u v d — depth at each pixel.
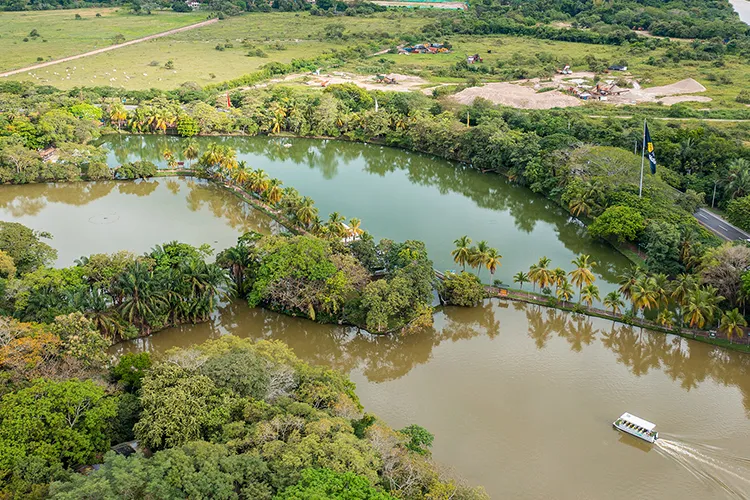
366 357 132.50
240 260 144.00
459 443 103.56
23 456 79.62
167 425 86.88
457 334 139.00
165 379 94.25
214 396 92.12
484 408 112.81
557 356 130.12
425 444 96.12
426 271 142.00
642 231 168.50
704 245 153.25
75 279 130.75
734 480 96.06
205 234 185.75
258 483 76.81
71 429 85.31
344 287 136.25
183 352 102.31
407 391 118.25
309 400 97.12
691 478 96.75
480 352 131.62
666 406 113.81
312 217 176.75
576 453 101.88
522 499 92.44
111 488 72.56
